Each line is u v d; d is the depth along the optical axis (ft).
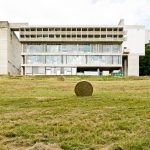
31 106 81.10
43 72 487.20
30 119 57.57
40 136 42.45
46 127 48.11
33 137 41.91
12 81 230.27
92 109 70.44
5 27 474.90
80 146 36.78
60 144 37.29
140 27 536.42
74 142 38.24
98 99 94.12
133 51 536.83
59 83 217.56
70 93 138.21
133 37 538.47
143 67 530.68
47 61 489.67
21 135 43.50
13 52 529.45
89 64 489.67
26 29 485.97
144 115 58.85
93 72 501.15
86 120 54.65
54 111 68.28
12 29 500.74
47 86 195.52
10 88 183.73
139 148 34.73
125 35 523.70
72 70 488.44
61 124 50.83
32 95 127.85
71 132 44.80
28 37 485.56
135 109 67.97
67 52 489.67
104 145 37.86
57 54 488.85
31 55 488.85
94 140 39.45
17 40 571.28
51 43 492.54
